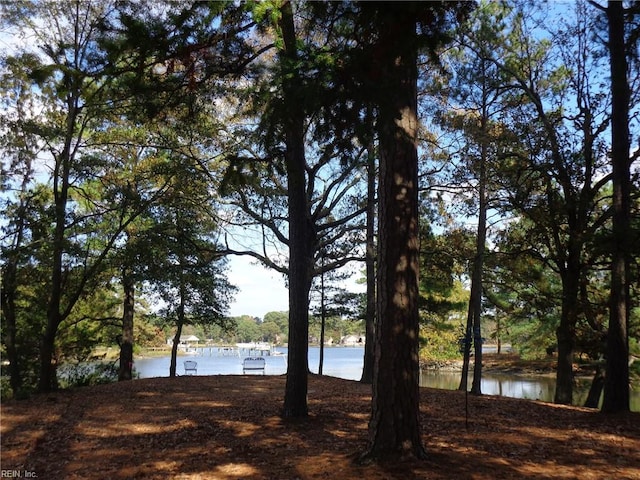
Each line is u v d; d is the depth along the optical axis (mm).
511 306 18828
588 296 16391
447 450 7020
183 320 23141
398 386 6215
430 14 4953
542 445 7633
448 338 34688
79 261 15016
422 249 19094
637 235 9688
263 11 5969
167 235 19188
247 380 18125
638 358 23250
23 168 15172
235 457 7059
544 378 31984
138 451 7508
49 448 7727
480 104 16609
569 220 15219
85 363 23859
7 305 16484
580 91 15461
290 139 8703
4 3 12711
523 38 16516
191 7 6348
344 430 8719
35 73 7434
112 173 16250
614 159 11070
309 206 18156
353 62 5172
